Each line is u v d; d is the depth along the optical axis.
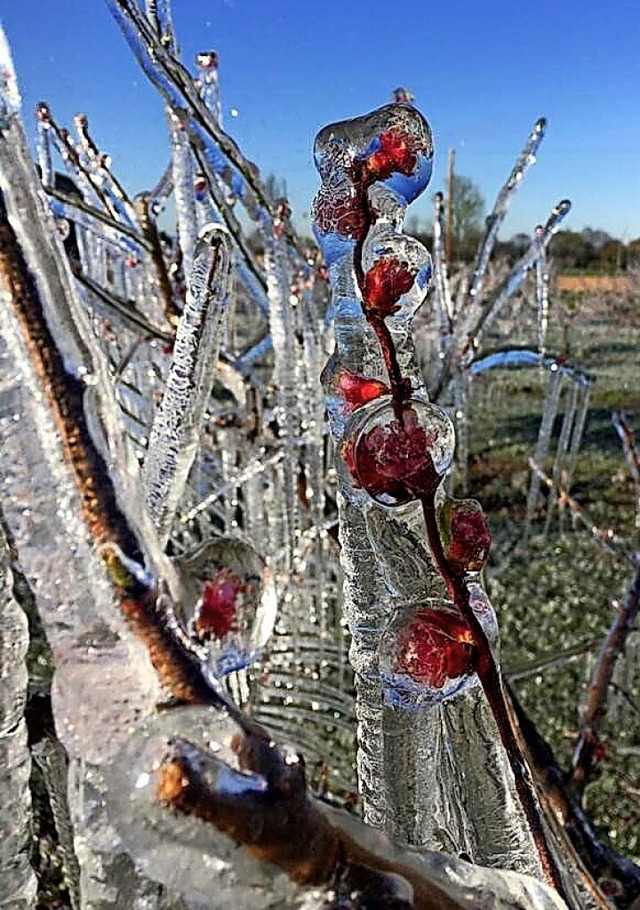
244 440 0.83
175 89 0.50
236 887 0.11
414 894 0.11
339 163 0.18
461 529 0.17
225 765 0.10
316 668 0.83
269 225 0.61
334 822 0.11
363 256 0.17
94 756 0.11
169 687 0.11
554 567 1.41
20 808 0.15
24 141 0.12
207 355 0.21
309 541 0.70
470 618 0.16
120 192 0.67
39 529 0.12
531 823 0.17
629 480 1.82
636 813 0.80
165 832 0.10
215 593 0.14
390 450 0.16
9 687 0.15
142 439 0.64
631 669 0.83
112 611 0.12
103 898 0.12
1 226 0.12
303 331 0.70
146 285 0.80
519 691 1.02
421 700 0.17
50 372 0.12
